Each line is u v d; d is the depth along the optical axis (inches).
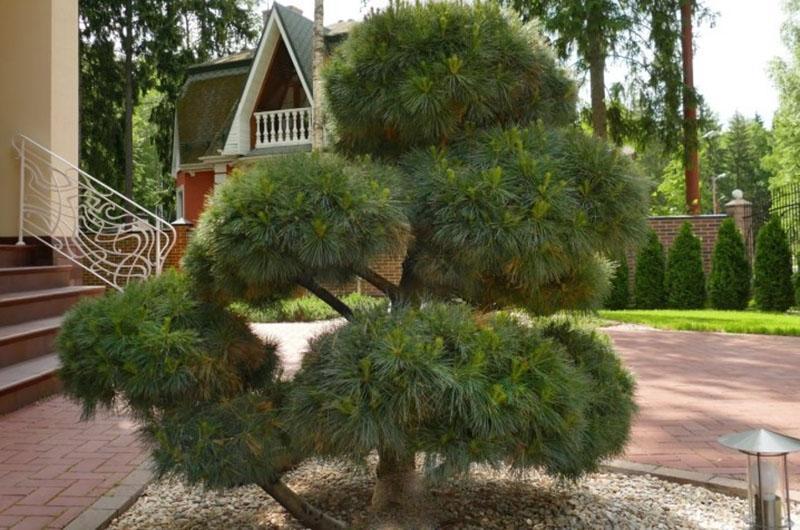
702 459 147.9
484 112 90.9
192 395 86.4
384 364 71.8
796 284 473.4
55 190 275.7
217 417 85.0
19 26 283.6
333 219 75.0
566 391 78.4
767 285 484.7
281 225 75.1
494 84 88.9
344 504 110.4
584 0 501.4
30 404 192.2
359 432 70.7
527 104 96.0
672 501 117.5
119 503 113.8
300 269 79.0
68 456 144.1
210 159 687.1
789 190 543.2
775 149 1143.0
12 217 283.6
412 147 94.4
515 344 79.2
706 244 536.1
